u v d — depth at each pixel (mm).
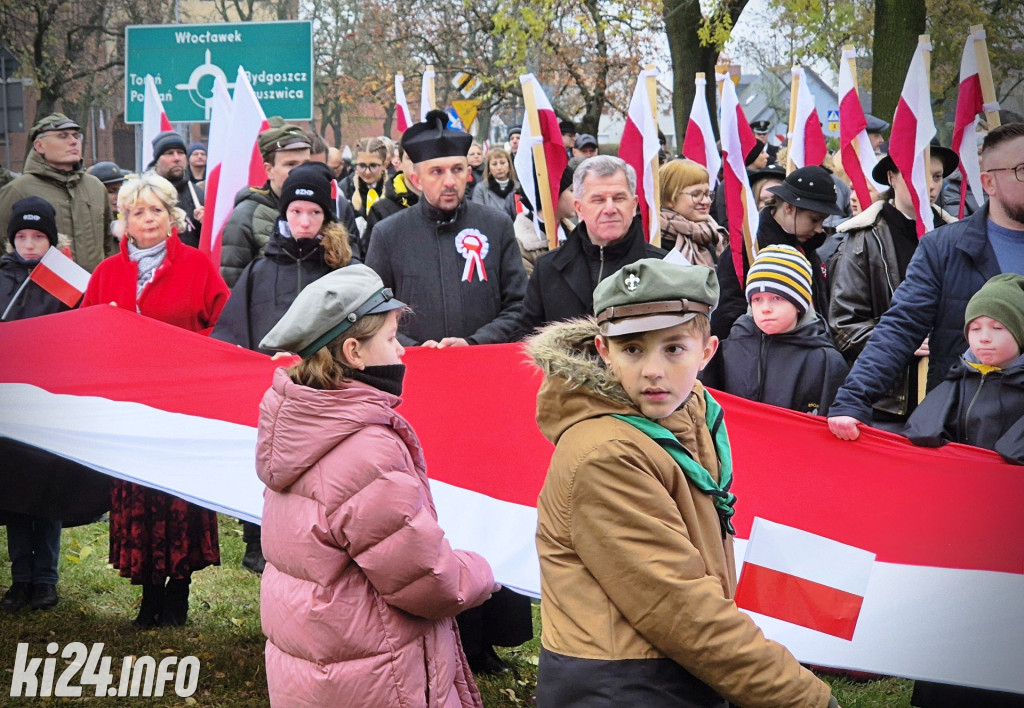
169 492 4328
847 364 4527
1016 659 3531
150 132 8258
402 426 2676
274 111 11547
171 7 21734
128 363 4473
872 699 4312
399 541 2539
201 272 5020
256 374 4418
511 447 4062
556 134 5219
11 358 4488
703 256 5770
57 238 5535
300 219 4746
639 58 16469
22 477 5000
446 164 4652
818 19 12836
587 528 2199
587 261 4418
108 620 5074
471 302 4691
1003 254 4105
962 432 3811
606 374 2301
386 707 2590
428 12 19484
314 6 20797
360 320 2662
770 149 11320
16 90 11109
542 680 2299
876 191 6027
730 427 3834
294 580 2631
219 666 4566
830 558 3580
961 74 5316
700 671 2164
